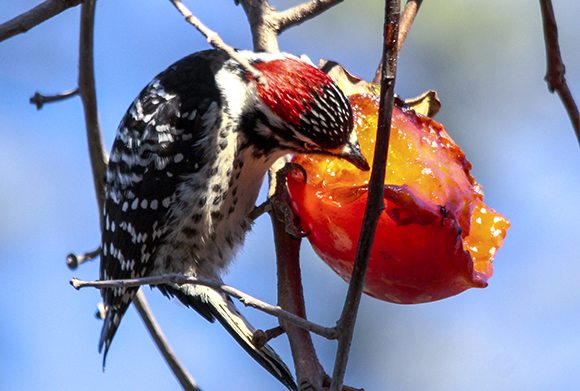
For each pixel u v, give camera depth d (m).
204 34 6.60
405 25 8.78
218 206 9.31
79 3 7.09
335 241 7.22
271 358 8.70
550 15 7.11
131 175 9.52
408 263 6.95
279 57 8.97
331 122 8.30
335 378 6.41
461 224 7.31
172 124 9.30
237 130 9.03
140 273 9.64
